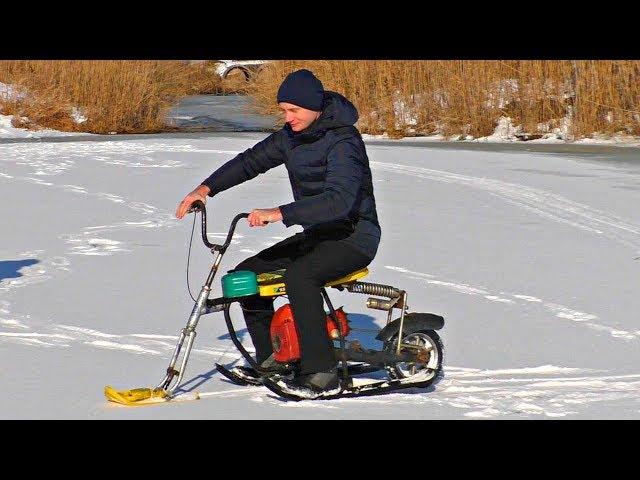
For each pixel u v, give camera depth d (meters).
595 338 24.30
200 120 104.19
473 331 24.77
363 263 19.36
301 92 18.77
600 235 38.62
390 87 93.69
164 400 18.98
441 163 63.84
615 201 47.09
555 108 89.69
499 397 19.70
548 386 20.53
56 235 38.06
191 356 22.33
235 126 98.19
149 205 46.09
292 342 19.27
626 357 22.72
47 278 30.34
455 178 56.00
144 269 31.66
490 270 32.09
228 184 20.11
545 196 48.88
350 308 26.78
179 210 19.67
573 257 34.31
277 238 37.12
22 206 45.56
